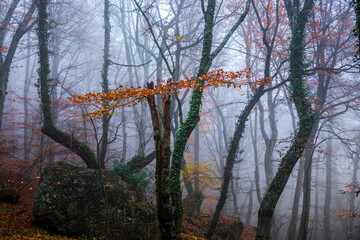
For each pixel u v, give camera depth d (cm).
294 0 1231
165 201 718
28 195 1240
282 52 1552
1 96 1412
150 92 695
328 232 2234
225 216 1711
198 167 1622
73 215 982
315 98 1459
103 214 1030
